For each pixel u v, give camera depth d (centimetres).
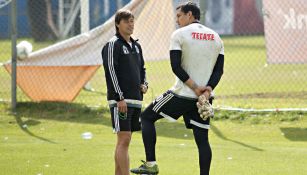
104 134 3934
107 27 4638
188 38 2634
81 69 4697
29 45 4672
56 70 4703
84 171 2952
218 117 4178
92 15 9275
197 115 2688
